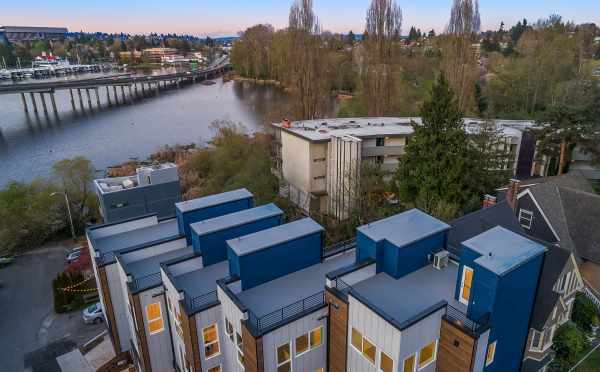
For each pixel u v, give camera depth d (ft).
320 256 66.54
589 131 136.56
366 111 243.81
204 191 177.37
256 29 612.29
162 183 134.41
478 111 244.63
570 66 261.24
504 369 52.95
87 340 98.58
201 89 600.80
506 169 141.90
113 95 577.84
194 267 67.46
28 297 119.14
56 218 160.04
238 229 69.92
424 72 339.57
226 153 203.82
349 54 440.45
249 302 56.13
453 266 60.44
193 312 56.29
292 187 171.42
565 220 103.71
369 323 47.62
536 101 257.14
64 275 114.62
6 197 151.94
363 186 131.85
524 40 355.15
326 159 154.40
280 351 51.52
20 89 404.36
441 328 47.62
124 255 72.49
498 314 46.85
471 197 116.88
